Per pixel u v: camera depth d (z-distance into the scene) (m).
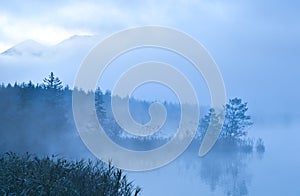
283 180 11.47
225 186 10.57
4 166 5.46
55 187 4.69
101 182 5.44
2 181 4.80
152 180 10.67
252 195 9.45
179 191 9.55
